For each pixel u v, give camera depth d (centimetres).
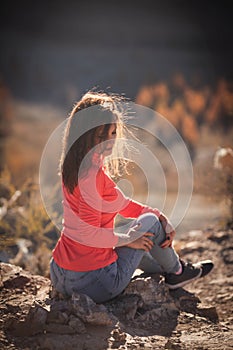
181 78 3869
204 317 695
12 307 634
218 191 1134
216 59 4909
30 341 570
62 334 581
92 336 580
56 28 5816
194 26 5969
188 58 4950
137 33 5725
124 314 641
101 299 631
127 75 4388
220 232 1024
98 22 5991
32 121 3238
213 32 5806
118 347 565
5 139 2727
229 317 738
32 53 5062
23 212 994
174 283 698
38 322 586
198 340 600
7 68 4512
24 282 707
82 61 4862
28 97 3922
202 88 3828
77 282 615
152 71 4478
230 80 4088
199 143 2527
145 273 703
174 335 622
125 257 637
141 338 594
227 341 597
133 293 666
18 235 955
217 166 1148
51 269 634
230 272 892
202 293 830
